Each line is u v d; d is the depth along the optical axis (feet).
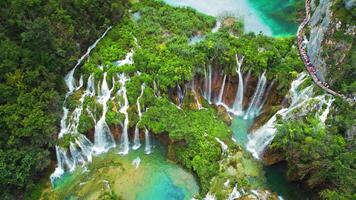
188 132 145.28
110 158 147.74
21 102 136.46
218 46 160.04
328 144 129.18
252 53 159.43
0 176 126.72
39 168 135.85
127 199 135.64
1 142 132.67
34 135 134.62
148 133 148.56
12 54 140.67
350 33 142.61
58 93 151.23
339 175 122.01
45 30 142.82
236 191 133.28
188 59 159.33
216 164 139.95
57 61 150.71
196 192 136.98
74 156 146.41
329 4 151.84
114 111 149.79
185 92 156.87
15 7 146.51
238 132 155.63
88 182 140.46
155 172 143.13
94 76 156.56
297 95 150.30
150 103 151.53
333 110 142.10
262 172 142.51
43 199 136.36
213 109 157.89
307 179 135.74
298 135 133.90
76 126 149.38
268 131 146.10
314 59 155.84
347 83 146.10
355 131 133.18
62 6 159.84
